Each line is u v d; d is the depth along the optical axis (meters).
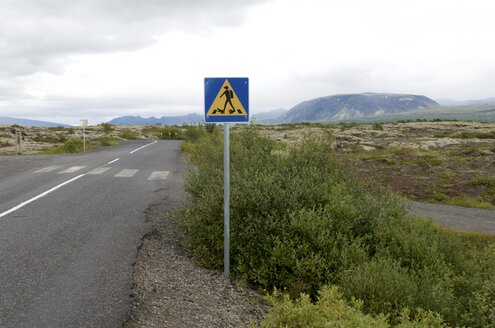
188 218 7.43
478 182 18.44
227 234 6.21
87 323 4.18
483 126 62.78
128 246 6.74
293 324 3.59
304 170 9.06
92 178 13.36
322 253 6.41
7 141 42.34
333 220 7.00
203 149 15.12
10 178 13.12
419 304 5.13
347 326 3.24
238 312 5.09
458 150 31.58
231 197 7.04
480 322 5.07
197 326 4.49
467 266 7.30
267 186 7.32
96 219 8.20
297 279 6.09
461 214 13.66
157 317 4.55
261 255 6.44
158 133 62.97
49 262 5.74
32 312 4.30
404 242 7.11
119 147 32.78
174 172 15.68
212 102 5.94
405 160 26.44
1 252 6.02
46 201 9.60
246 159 9.55
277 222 6.72
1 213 8.34
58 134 55.19
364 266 5.72
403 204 9.41
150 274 5.76
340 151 33.59
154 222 8.38
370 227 7.60
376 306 4.92
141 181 13.14
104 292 4.93
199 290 5.59
